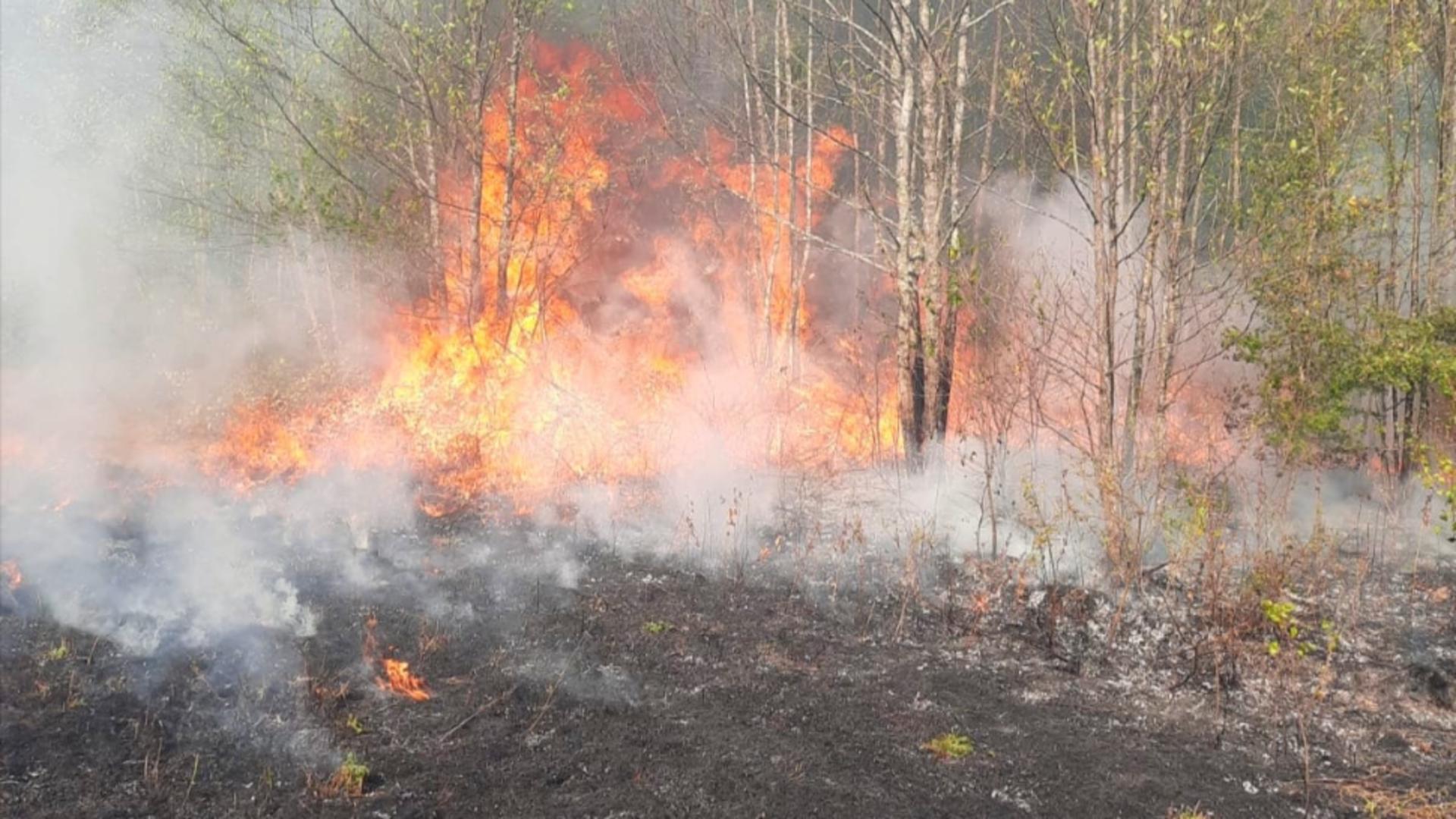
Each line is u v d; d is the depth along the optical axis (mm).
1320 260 10039
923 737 6457
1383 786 6156
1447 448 10742
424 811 5199
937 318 11648
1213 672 7594
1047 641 8062
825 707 6789
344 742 5762
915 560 9438
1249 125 14602
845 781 5828
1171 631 8117
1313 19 11781
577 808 5355
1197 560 9188
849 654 7691
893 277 12266
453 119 15148
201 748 5566
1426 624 8445
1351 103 11555
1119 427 10234
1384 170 11312
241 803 5117
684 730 6301
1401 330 9914
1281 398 10203
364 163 16516
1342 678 7559
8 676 6055
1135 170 12727
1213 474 9883
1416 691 7406
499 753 5816
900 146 11828
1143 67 11906
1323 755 6539
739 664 7359
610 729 6219
